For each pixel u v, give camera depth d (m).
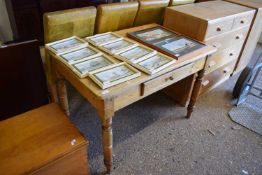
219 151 1.67
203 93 2.29
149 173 1.47
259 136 1.83
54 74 1.55
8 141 1.08
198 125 1.90
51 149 1.06
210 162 1.58
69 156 1.08
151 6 1.87
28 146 1.06
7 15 2.53
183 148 1.67
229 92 2.38
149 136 1.75
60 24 1.41
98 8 1.58
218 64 2.17
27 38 2.21
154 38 1.61
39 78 1.62
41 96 1.69
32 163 0.99
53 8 2.31
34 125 1.18
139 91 1.24
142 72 1.21
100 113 1.13
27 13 2.21
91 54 1.34
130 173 1.46
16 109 1.61
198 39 1.73
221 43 1.98
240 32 2.18
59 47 1.38
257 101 2.26
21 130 1.15
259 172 1.53
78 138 1.12
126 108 2.04
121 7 1.67
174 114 2.01
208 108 2.12
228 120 1.98
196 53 1.46
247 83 2.14
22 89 1.58
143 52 1.39
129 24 1.90
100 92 1.04
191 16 1.71
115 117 1.93
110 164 1.39
